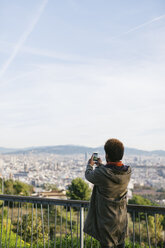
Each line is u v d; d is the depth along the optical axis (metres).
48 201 3.67
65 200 3.54
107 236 2.54
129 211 3.20
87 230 2.72
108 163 2.60
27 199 3.84
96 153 2.92
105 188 2.52
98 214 2.62
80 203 3.44
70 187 37.97
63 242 5.43
